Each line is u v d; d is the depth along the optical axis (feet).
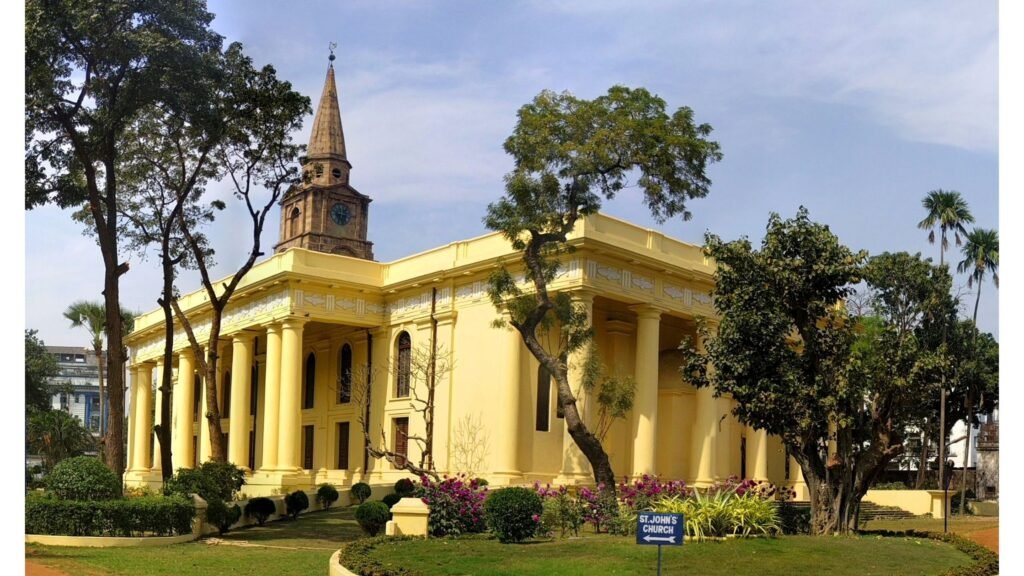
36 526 76.23
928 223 159.02
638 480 106.73
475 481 75.97
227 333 150.00
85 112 92.38
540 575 50.26
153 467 187.42
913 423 151.02
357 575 52.95
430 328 130.41
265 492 128.47
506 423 115.55
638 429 117.19
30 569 57.57
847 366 71.77
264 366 162.71
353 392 143.23
